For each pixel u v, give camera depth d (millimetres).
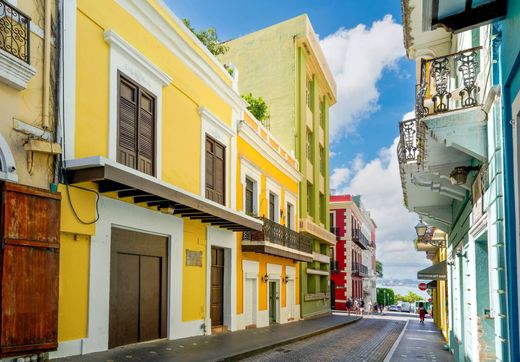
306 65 28422
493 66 5852
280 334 15648
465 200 9656
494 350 7922
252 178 17969
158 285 11359
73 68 8586
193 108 13297
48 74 7836
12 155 7078
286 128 26094
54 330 7305
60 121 8117
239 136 16750
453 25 5402
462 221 10555
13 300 6672
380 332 21422
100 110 9359
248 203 17969
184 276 12375
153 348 9945
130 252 10266
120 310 9852
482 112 6633
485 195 6734
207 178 14203
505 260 5109
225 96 15484
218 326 14891
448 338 15352
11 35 6957
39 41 7793
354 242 48562
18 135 7242
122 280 9992
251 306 17688
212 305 14758
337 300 45531
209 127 14242
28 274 6941
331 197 47625
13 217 6801
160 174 11359
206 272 13617
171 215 11812
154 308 11117
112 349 9320
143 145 10867
